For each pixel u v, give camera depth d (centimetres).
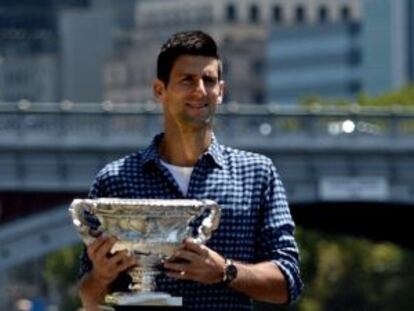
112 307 1917
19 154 8031
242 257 1973
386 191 8325
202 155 1983
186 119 1970
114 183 1983
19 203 8088
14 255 8056
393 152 8288
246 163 1988
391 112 8325
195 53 1964
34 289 19412
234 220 1973
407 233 8675
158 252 1905
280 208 1984
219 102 1984
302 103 16925
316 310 14675
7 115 8019
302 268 14625
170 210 1900
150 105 8450
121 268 1905
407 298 14925
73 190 8069
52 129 8025
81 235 1909
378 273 14925
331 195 8275
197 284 1952
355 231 8700
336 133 8262
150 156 1980
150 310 1912
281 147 8219
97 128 8056
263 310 11400
